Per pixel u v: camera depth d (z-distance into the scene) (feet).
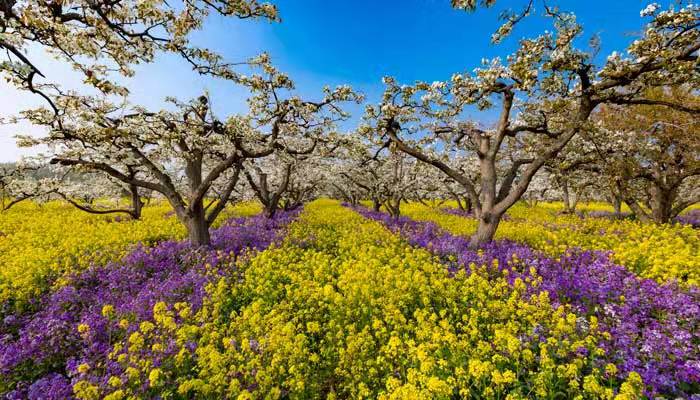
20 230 56.70
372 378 16.83
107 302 26.35
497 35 30.17
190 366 18.03
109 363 17.21
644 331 19.03
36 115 28.53
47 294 29.37
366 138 46.55
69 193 73.92
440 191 92.12
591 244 43.88
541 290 24.77
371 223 65.10
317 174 80.84
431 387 13.62
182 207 41.22
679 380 14.84
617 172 47.83
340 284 27.02
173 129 35.17
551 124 42.24
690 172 51.96
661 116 51.65
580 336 18.40
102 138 30.40
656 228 49.83
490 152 40.70
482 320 22.47
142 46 21.99
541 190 102.12
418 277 26.48
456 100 38.27
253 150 46.16
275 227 62.18
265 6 21.81
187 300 26.22
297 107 42.39
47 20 16.84
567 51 29.07
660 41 27.35
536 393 14.34
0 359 17.97
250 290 28.68
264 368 16.80
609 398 13.24
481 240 39.47
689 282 24.30
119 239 47.11
